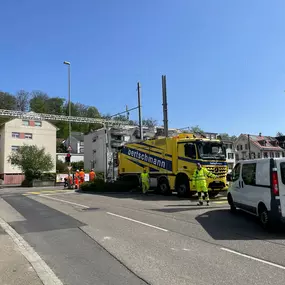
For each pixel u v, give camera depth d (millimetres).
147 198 17359
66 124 91812
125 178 22688
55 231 8891
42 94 92062
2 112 49625
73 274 5336
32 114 51656
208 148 17172
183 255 6320
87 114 95688
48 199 18047
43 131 52531
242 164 10930
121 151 23125
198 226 9258
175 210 12500
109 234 8305
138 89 29062
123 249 6824
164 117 23953
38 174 40188
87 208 13461
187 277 5078
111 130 39219
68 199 17703
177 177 18109
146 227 9156
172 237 7887
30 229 9297
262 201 8945
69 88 35156
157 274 5242
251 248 6824
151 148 20125
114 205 14320
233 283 4801
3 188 35469
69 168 29516
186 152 17359
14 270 5516
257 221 10008
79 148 74875
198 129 54531
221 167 17391
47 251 6832
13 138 49688
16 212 12953
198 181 14203
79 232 8664
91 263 5922
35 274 5297
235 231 8555
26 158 39750
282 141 93562
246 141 87812
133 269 5520
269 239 7648
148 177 19875
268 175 8711
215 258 6098
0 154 50688
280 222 8242
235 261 5902
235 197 11375
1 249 6984
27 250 6902
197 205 14023
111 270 5504
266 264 5707
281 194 8305
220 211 12164
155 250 6707
